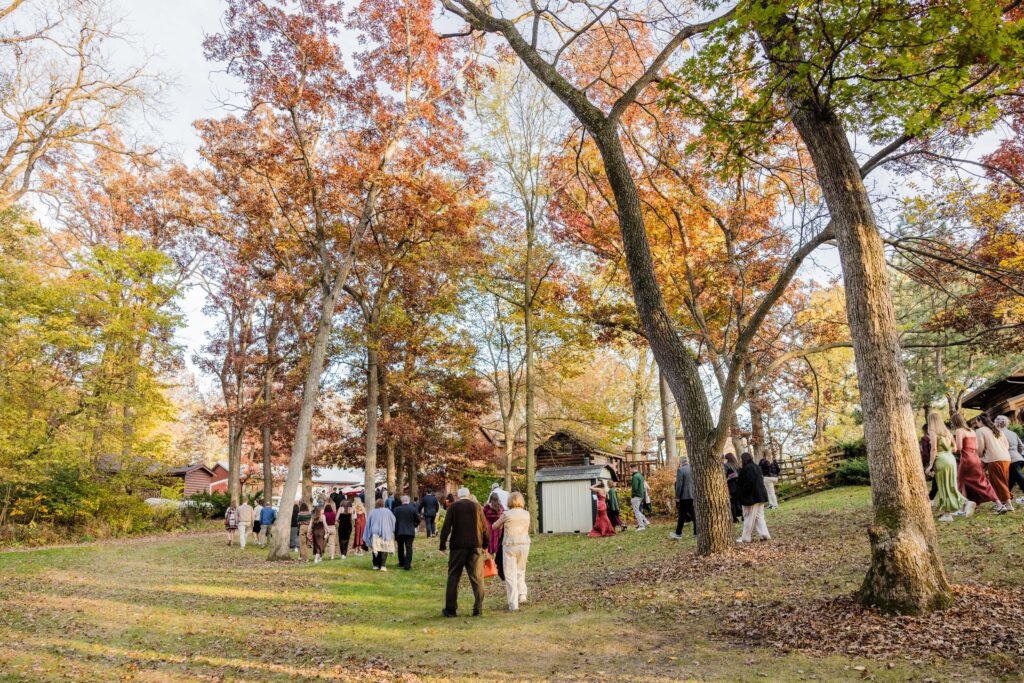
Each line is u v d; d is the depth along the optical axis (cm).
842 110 859
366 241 2320
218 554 1908
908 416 743
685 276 1800
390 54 2181
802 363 2252
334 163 2123
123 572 1439
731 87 836
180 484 3322
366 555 1822
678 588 951
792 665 580
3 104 2331
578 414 2916
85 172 2784
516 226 2534
